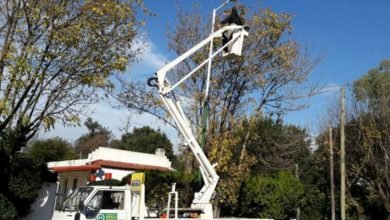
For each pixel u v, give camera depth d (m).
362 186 37.47
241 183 22.22
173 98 12.52
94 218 12.67
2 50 13.61
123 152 32.44
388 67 37.41
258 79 21.27
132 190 12.62
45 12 14.12
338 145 36.19
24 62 13.36
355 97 35.69
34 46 13.83
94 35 14.85
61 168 31.55
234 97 21.48
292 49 21.62
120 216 12.80
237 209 23.20
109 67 15.40
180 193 20.06
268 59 21.53
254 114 21.44
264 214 23.86
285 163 30.02
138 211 12.49
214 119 20.16
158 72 12.44
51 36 14.03
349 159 35.97
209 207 11.99
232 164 20.47
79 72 15.10
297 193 25.89
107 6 14.68
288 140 32.28
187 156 20.25
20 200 17.86
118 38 15.51
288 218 25.23
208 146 19.44
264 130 29.34
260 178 24.75
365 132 33.66
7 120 14.30
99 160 30.69
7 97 13.70
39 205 18.95
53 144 45.47
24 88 14.07
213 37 13.07
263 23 21.27
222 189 19.97
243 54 20.97
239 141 20.86
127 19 15.51
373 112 34.22
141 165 32.41
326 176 37.75
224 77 21.17
